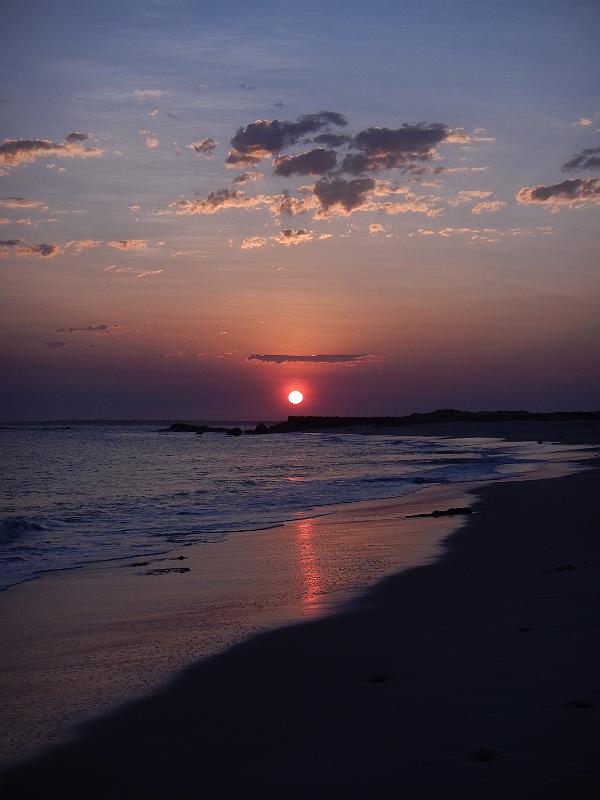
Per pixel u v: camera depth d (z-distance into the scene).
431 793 4.21
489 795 4.11
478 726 5.16
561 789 4.09
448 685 6.21
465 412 163.62
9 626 9.44
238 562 14.10
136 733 5.67
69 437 122.00
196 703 6.33
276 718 5.82
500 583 11.00
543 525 17.36
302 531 18.38
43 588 11.91
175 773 4.88
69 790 4.73
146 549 15.98
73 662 7.76
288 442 97.81
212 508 24.11
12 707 6.37
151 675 7.21
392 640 8.05
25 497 28.23
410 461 49.62
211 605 10.48
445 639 7.88
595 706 5.32
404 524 19.08
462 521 19.20
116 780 4.84
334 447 78.88
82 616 9.97
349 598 10.63
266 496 27.91
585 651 6.80
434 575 12.17
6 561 14.57
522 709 5.41
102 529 19.25
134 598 11.08
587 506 20.16
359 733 5.29
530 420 138.12
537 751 4.62
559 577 10.97
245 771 4.81
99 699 6.53
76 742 5.54
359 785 4.40
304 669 7.16
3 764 5.18
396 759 4.73
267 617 9.59
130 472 42.16
